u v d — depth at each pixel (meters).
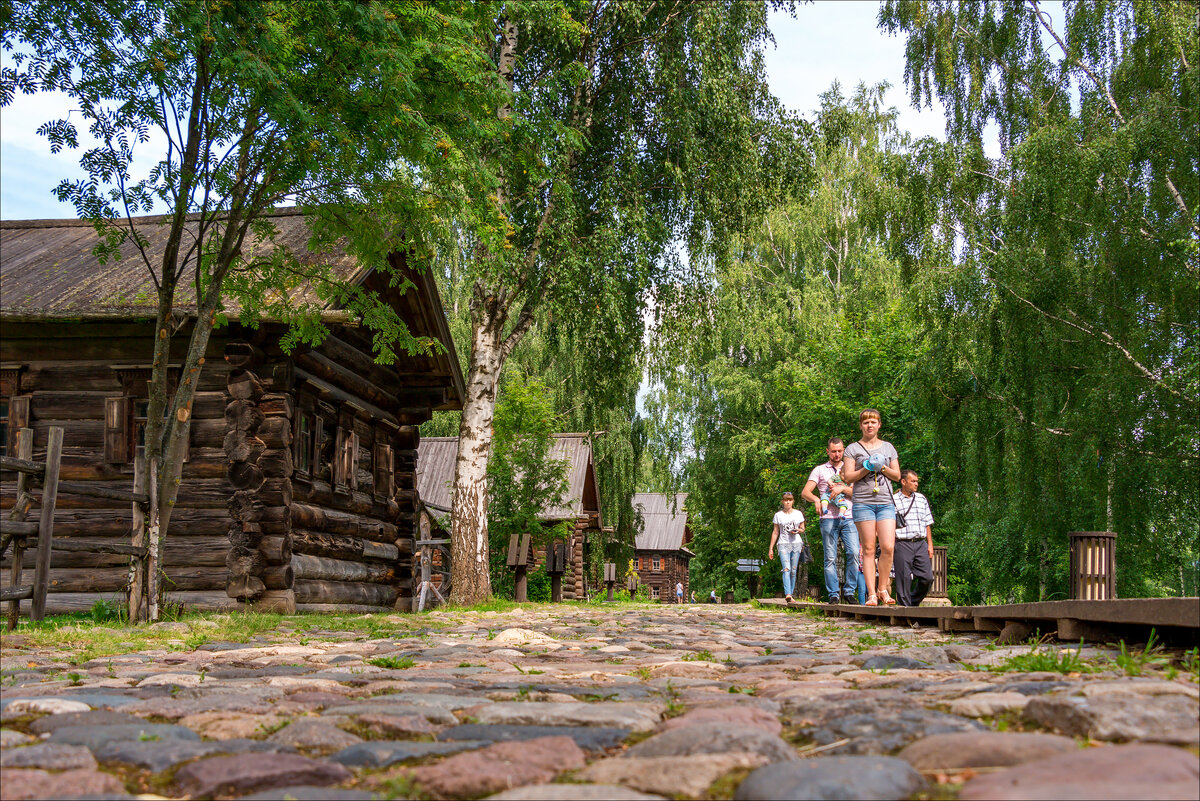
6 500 11.36
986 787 1.67
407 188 8.77
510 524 22.88
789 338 31.62
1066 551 20.44
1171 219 17.48
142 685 3.62
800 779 1.75
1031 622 5.41
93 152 7.70
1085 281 18.16
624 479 28.23
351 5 7.18
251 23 7.24
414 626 8.58
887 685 3.29
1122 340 17.70
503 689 3.42
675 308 16.98
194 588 10.73
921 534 10.71
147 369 11.23
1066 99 20.25
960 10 21.31
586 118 15.58
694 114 15.53
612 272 15.18
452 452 29.20
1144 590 19.39
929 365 20.16
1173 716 2.14
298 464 11.42
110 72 7.40
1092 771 1.70
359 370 13.92
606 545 32.19
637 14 14.77
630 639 6.83
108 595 10.92
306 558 11.56
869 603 9.59
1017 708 2.49
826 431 29.67
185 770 1.99
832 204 32.91
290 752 2.17
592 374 17.11
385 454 14.70
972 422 19.58
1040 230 18.44
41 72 7.33
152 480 8.20
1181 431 16.92
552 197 14.88
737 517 34.31
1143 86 18.73
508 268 13.74
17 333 11.41
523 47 15.47
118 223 14.00
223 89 7.44
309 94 7.84
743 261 30.69
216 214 8.21
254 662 4.75
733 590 44.03
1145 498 17.31
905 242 21.23
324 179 8.63
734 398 31.83
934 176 20.70
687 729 2.23
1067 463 18.03
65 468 11.22
